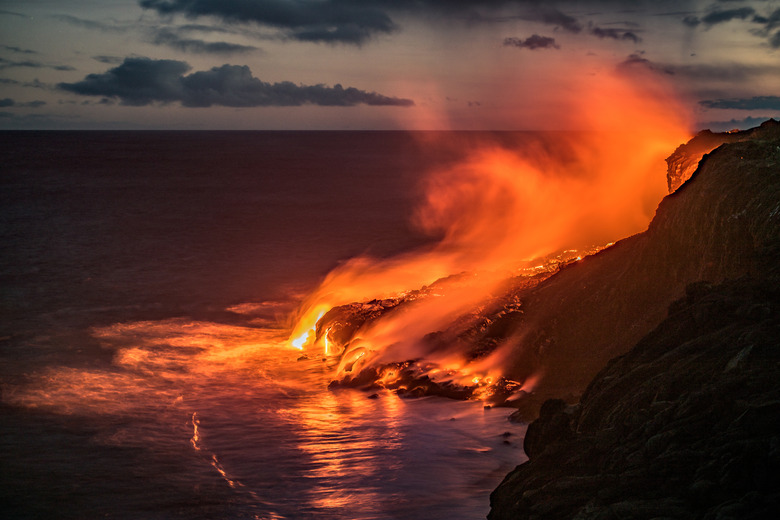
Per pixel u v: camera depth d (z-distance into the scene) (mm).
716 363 6559
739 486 4965
